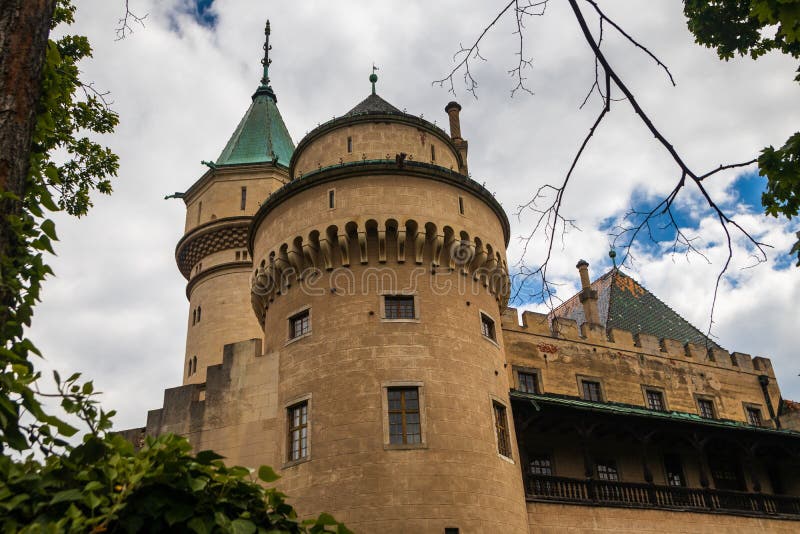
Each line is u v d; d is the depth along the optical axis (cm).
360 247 2459
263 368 2478
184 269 3934
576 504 2538
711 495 2905
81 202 1827
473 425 2261
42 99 880
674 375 3647
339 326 2356
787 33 1005
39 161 845
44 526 607
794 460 3538
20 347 671
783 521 3030
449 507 2072
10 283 660
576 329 3475
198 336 3531
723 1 1391
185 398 2550
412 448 2133
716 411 3681
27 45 739
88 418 693
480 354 2439
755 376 3962
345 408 2211
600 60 721
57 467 667
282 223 2628
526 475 2522
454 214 2573
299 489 2158
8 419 639
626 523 2612
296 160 3031
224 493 723
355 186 2533
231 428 2412
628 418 2827
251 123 4169
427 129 2938
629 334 3631
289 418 2334
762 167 1179
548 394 3138
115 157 1900
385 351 2292
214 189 3816
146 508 659
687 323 4222
